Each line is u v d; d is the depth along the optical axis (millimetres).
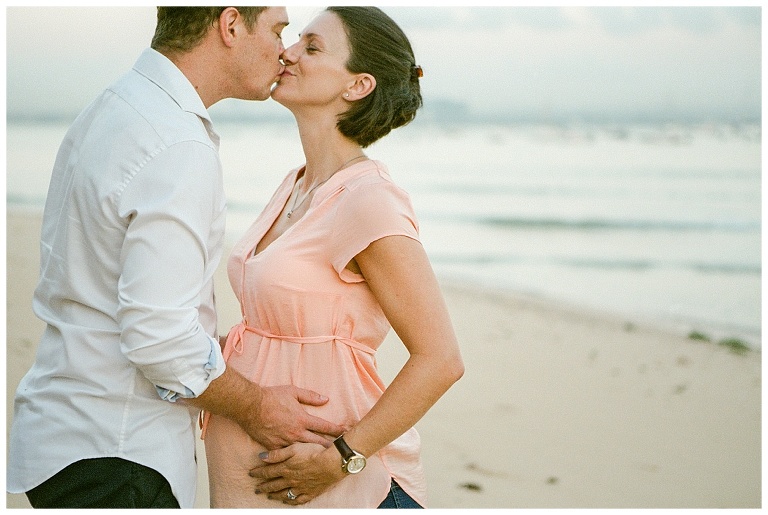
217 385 1863
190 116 1925
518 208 16359
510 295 8727
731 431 4496
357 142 2178
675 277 11352
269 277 2008
